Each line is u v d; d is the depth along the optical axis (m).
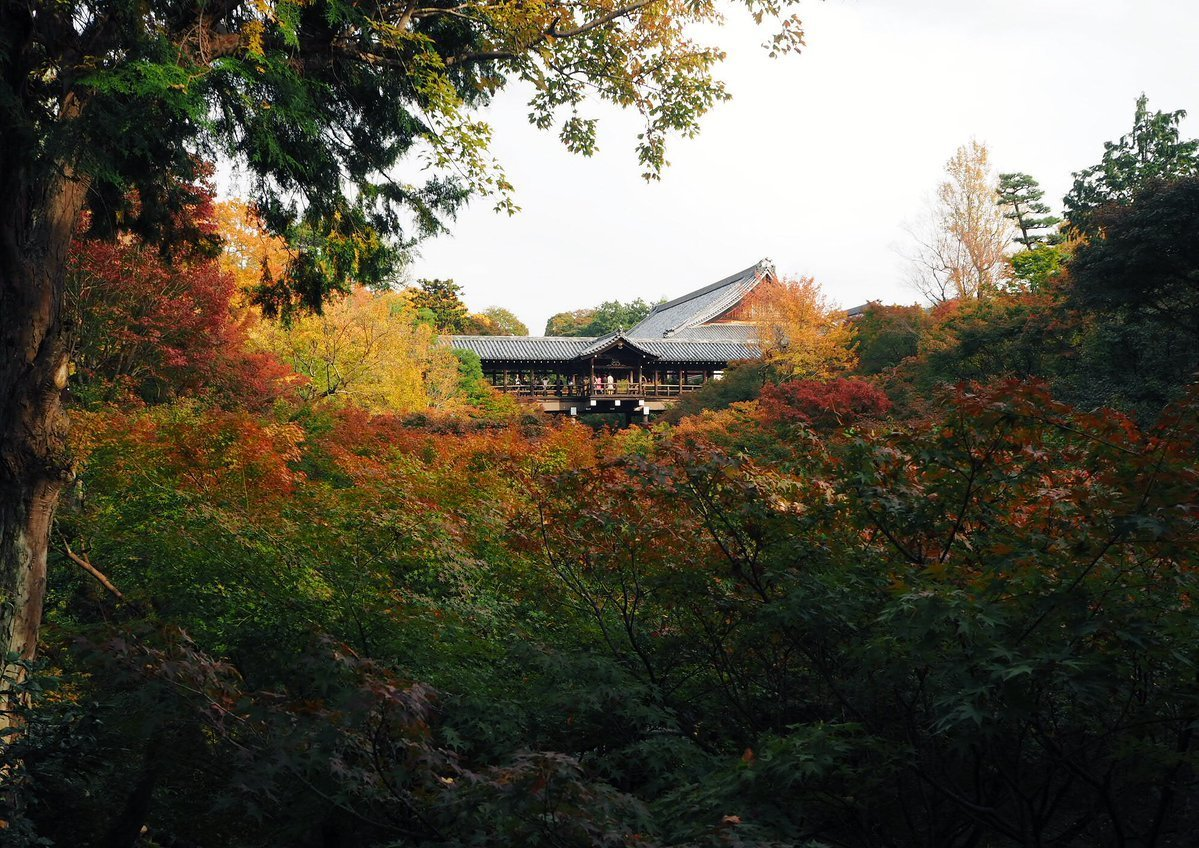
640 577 5.04
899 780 3.79
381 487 7.37
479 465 11.43
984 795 3.85
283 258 23.88
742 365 37.38
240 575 6.24
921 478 4.17
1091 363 22.44
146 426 8.70
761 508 4.45
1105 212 20.72
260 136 7.24
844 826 3.80
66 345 6.57
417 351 33.41
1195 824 3.99
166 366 16.64
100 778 4.57
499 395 39.88
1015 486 3.93
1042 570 3.24
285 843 4.11
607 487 4.86
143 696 3.20
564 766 2.65
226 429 8.30
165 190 8.45
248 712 3.20
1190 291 20.84
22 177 6.08
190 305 16.98
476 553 7.21
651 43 10.34
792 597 4.10
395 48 7.95
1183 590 3.28
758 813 3.14
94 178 6.74
